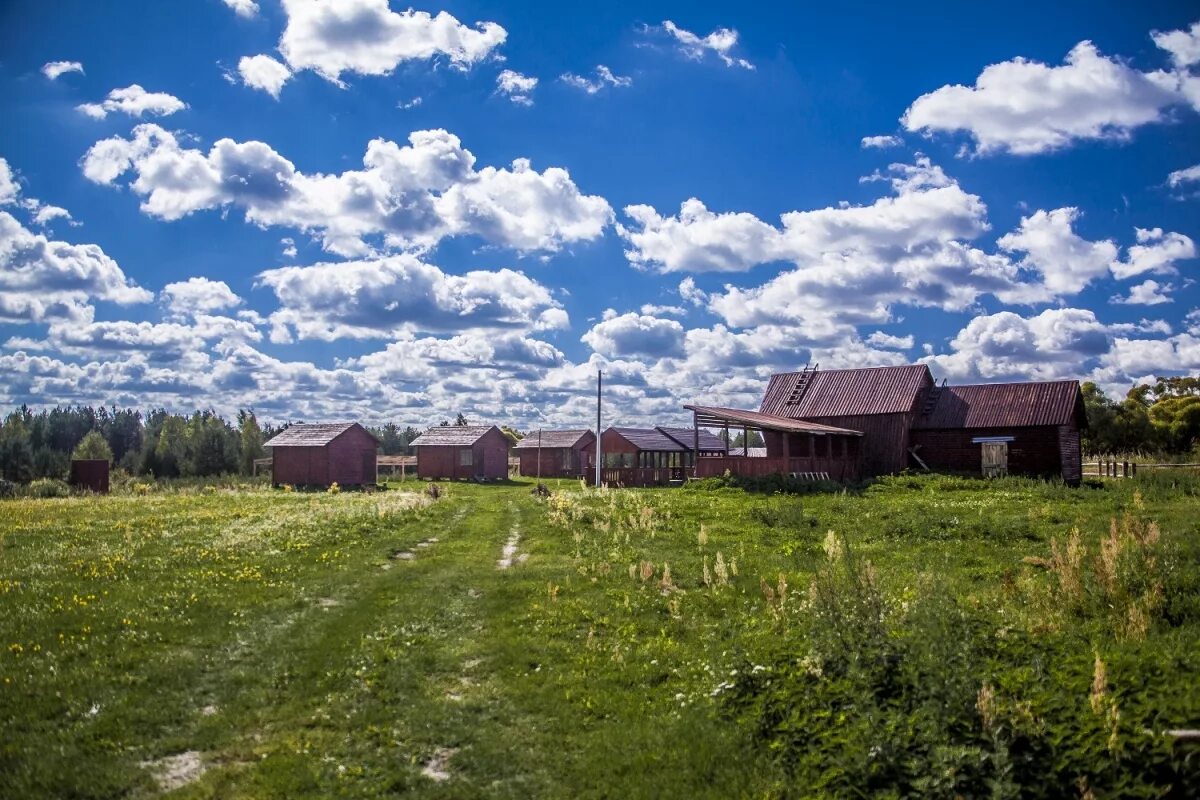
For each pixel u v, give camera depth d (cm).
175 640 1256
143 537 2395
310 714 974
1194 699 678
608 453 6931
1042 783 619
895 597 1305
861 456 5022
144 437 9356
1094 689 682
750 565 1828
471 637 1319
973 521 2322
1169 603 1141
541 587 1670
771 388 5628
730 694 913
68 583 1638
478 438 7431
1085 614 1134
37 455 7219
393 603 1559
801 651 982
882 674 838
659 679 1084
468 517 3372
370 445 6569
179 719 955
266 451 8456
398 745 891
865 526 2414
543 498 4234
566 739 901
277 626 1371
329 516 3027
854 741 713
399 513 3228
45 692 1013
